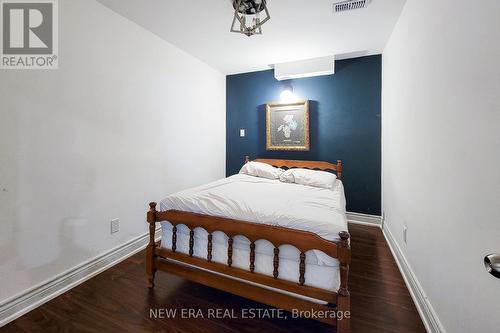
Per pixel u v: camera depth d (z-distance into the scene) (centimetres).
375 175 305
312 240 123
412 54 177
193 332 135
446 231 121
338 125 320
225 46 275
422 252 155
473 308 97
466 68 103
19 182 146
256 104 369
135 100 227
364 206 312
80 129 179
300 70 315
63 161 169
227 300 163
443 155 125
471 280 98
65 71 168
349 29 233
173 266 166
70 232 175
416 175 168
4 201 140
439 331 125
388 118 261
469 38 101
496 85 83
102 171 198
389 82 255
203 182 339
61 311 151
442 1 128
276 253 133
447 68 121
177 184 289
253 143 375
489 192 87
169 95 270
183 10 200
